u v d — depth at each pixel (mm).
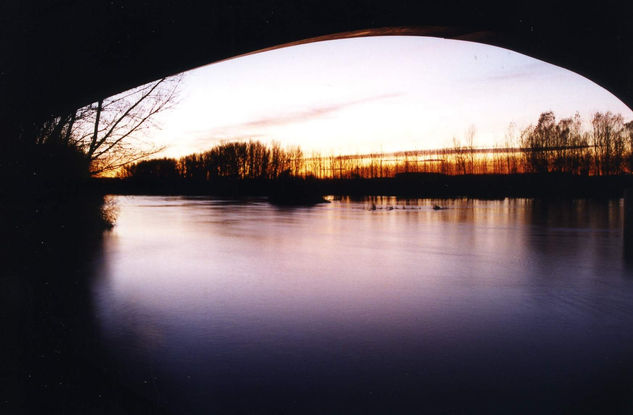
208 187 52062
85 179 9312
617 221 15969
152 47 6316
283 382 3156
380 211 22562
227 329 4359
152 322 4578
